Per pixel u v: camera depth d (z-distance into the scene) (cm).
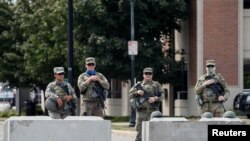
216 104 4197
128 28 8681
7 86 12069
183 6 8831
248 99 8169
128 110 10200
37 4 11225
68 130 2828
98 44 8475
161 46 8788
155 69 8744
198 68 8644
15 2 11706
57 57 9712
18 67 11425
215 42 8669
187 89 9088
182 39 9256
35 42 10031
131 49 7025
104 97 3900
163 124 2912
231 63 8675
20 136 2808
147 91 3947
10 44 11506
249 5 8775
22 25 10244
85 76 3881
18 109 12394
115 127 7012
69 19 6006
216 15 8669
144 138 3097
